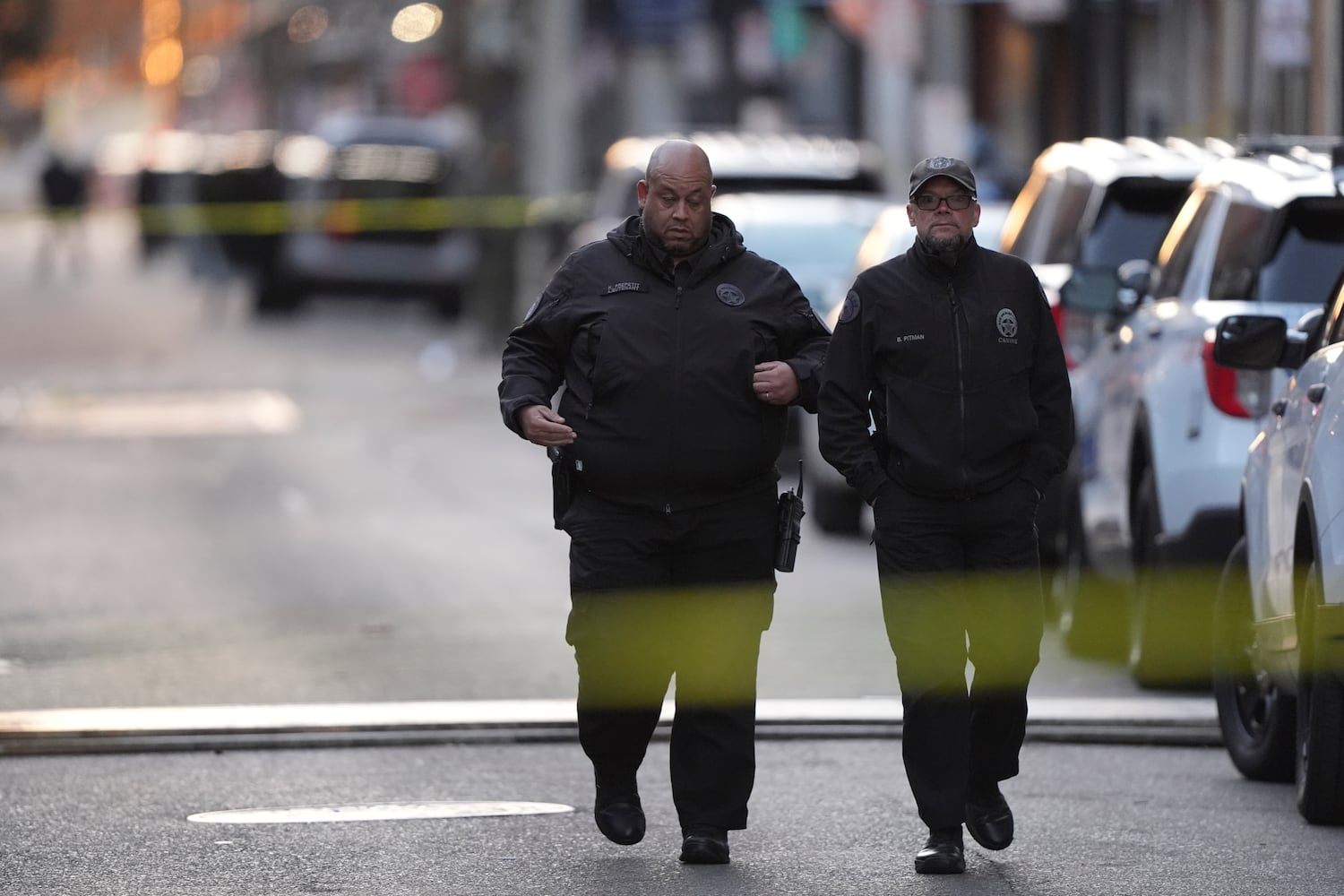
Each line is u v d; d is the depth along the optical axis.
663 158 25.45
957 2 101.31
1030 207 49.50
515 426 25.62
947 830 25.09
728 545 25.78
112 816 28.34
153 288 162.50
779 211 66.94
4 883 24.98
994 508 25.20
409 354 112.25
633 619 25.77
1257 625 29.75
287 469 70.94
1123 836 27.09
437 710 34.88
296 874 25.36
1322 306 35.81
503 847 26.67
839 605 46.41
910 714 25.19
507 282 111.75
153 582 49.59
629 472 25.50
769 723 34.00
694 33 142.12
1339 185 35.91
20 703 36.06
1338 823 27.61
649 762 32.06
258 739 32.94
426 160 124.25
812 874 25.22
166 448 76.31
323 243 123.38
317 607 46.00
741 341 25.58
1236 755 30.67
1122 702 35.84
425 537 56.75
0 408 89.31
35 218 174.75
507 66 141.25
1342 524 25.98
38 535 57.06
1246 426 35.72
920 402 25.11
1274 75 83.81
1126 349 39.84
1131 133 101.06
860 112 141.62
